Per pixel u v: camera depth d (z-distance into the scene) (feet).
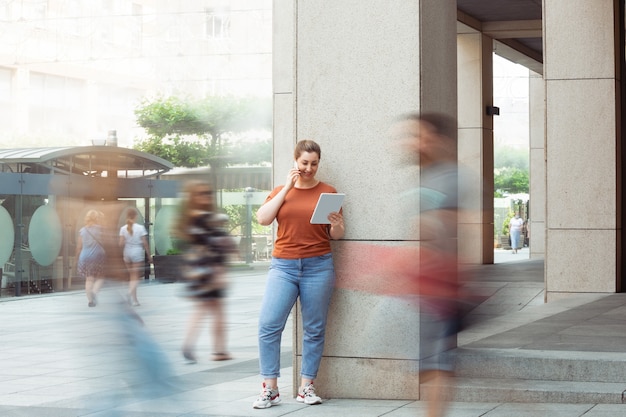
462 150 77.30
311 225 24.21
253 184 138.41
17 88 166.40
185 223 34.27
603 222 47.26
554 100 47.78
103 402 21.31
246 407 24.22
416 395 24.89
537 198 95.66
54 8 172.76
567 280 47.39
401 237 18.80
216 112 146.72
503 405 23.53
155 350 21.16
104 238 20.89
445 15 27.35
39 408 25.22
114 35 181.37
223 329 34.22
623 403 23.26
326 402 24.86
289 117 40.81
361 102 25.44
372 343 25.16
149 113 148.97
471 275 17.61
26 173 75.46
